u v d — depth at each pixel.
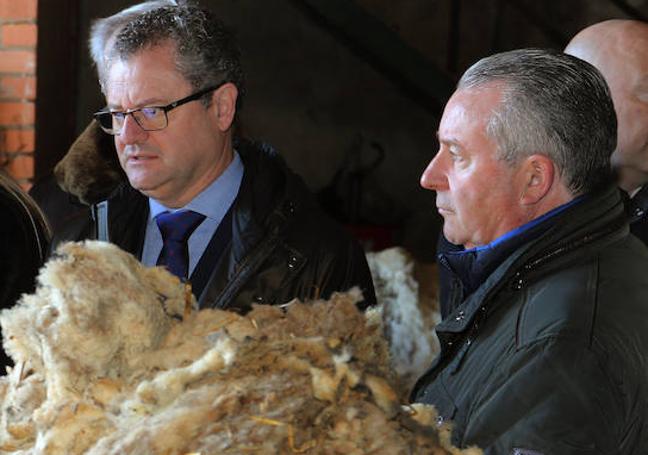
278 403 0.93
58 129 4.82
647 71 2.05
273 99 6.59
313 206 1.98
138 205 2.02
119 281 1.03
